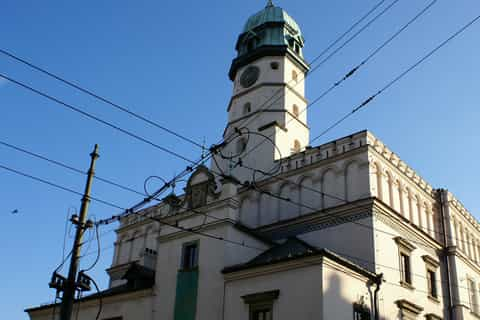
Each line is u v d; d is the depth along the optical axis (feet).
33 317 128.16
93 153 65.31
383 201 106.63
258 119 140.15
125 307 109.60
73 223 63.52
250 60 153.38
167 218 111.45
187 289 98.68
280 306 83.41
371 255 95.81
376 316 88.94
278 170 123.54
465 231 135.95
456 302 114.62
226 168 138.41
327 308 79.10
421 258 111.45
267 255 100.89
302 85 152.66
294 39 156.35
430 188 129.39
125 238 156.15
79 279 60.75
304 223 109.70
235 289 90.84
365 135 110.11
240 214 125.18
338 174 110.42
